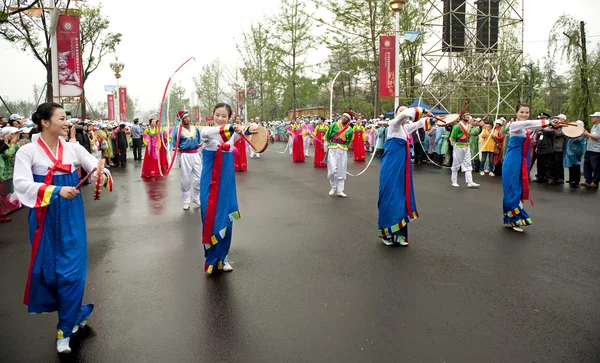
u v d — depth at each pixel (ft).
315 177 44.80
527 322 12.69
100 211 28.32
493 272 16.71
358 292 14.85
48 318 13.32
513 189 22.38
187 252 19.47
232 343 11.64
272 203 30.50
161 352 11.27
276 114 132.67
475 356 10.90
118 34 72.43
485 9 77.20
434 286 15.37
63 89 42.06
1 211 26.40
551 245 20.18
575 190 36.73
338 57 95.81
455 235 21.91
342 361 10.74
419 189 36.65
